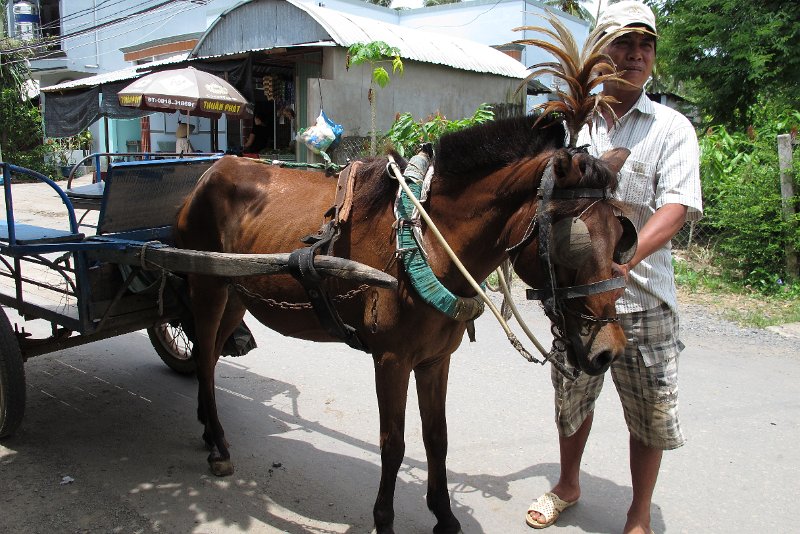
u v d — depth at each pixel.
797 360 5.11
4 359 3.51
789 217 6.85
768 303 6.68
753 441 3.81
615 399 4.42
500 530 3.04
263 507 3.22
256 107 12.86
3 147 19.47
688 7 11.66
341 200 2.81
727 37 11.27
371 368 5.05
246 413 4.28
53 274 5.78
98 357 5.29
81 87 14.12
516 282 7.54
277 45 10.64
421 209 2.48
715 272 7.61
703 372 4.86
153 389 4.66
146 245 3.19
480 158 2.46
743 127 11.77
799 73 10.79
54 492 3.29
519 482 3.44
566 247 2.04
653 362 2.65
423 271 2.47
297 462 3.66
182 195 3.99
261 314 3.26
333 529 3.05
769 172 7.21
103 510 3.15
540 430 4.00
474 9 17.36
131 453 3.73
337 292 2.79
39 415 4.18
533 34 16.42
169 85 9.30
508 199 2.40
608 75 2.19
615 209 2.18
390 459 2.72
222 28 11.48
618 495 3.32
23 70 19.89
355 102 10.04
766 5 11.02
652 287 2.60
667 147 2.55
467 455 3.71
